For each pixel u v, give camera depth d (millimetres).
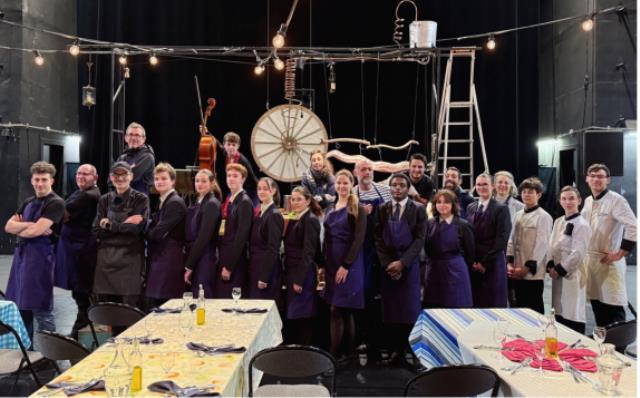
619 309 4621
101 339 4785
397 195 4586
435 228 4586
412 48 6570
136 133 5422
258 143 7660
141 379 2268
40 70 9938
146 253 4949
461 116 9250
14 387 3844
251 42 9539
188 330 3072
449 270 4480
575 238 4438
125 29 9609
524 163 9352
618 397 2197
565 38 9336
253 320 3328
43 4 9898
